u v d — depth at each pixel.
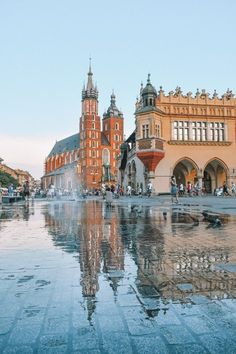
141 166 53.97
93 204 34.38
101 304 4.34
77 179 149.25
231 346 3.20
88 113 147.62
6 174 119.88
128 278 5.59
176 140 50.38
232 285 5.10
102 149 148.75
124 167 69.62
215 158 51.75
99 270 6.16
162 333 3.47
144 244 8.82
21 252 7.95
